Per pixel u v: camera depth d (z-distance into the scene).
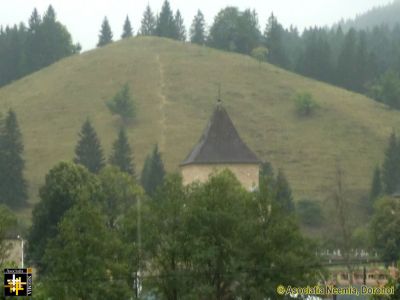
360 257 170.75
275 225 122.00
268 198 123.94
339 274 134.25
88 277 113.69
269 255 118.75
